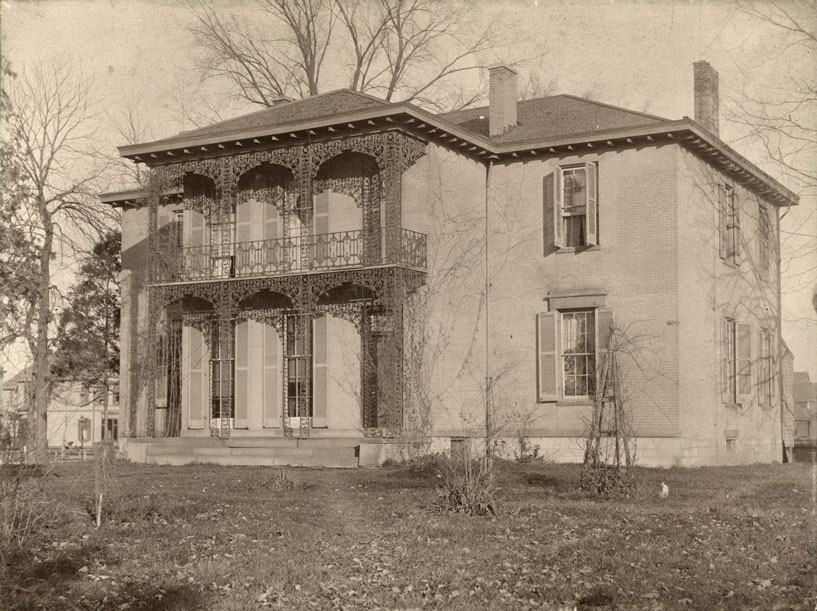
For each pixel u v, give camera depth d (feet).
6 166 63.21
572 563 38.78
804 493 59.93
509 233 92.43
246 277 91.20
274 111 95.86
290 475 65.77
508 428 89.51
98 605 33.58
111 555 40.78
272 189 95.91
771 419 100.48
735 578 36.45
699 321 87.56
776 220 104.58
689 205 86.94
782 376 103.60
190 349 99.09
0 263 61.52
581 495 58.08
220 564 38.91
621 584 35.53
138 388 104.37
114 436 126.62
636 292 85.76
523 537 44.06
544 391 88.79
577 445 85.51
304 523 48.44
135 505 52.65
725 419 91.04
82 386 124.67
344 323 89.71
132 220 107.96
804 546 41.78
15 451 40.70
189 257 99.81
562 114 96.43
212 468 81.61
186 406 98.53
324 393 90.07
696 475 72.13
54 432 45.83
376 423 87.25
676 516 49.24
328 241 88.99
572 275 89.04
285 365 92.99
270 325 94.27
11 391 43.50
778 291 102.89
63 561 39.04
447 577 36.78
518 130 95.25
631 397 84.74
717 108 96.53
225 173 93.30
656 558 39.47
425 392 84.74
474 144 90.33
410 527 46.78
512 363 91.04
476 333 91.71
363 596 34.19
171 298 95.55
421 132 86.84
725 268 93.04
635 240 86.28
